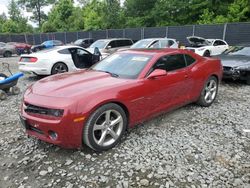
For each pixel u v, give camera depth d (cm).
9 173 337
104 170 337
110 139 391
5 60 2138
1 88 712
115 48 1584
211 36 2194
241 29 2011
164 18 3145
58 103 345
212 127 476
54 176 328
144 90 423
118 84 396
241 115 541
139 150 386
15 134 452
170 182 313
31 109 364
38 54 967
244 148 397
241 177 323
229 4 2727
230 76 827
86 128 355
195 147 397
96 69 491
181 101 514
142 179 319
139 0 3388
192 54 552
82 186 308
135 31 2709
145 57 468
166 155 372
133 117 416
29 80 1003
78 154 375
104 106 368
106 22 3722
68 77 438
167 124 488
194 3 2953
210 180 317
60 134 343
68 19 4784
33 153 382
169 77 471
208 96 591
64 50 1005
